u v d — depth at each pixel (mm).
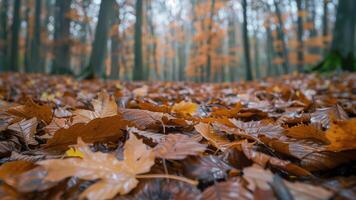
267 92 4414
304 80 8219
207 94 4645
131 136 1081
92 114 1623
